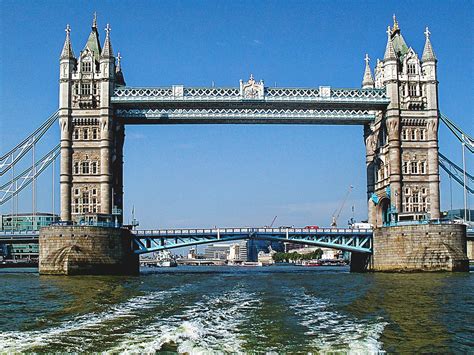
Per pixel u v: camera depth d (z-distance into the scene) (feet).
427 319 133.39
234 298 185.06
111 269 368.07
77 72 410.11
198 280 309.42
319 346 101.19
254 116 410.72
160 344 102.01
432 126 414.41
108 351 96.94
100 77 407.64
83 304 165.27
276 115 413.59
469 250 650.43
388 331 117.60
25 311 149.48
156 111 416.67
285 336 110.63
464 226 376.68
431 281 269.23
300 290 221.87
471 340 108.88
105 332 114.32
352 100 411.95
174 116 411.95
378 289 223.30
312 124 431.84
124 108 417.08
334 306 159.43
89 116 406.21
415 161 414.00
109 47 412.77
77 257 356.18
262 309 152.15
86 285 254.47
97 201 402.31
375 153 443.32
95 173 404.16
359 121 433.07
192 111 414.82
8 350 98.63
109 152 403.95
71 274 352.90
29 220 621.72
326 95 411.75
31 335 111.65
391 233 385.29
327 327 121.29
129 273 396.37
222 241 410.11
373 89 419.74
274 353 96.02
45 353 96.37
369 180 457.68
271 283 274.57
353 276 343.05
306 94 411.75
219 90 410.11
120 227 384.68
